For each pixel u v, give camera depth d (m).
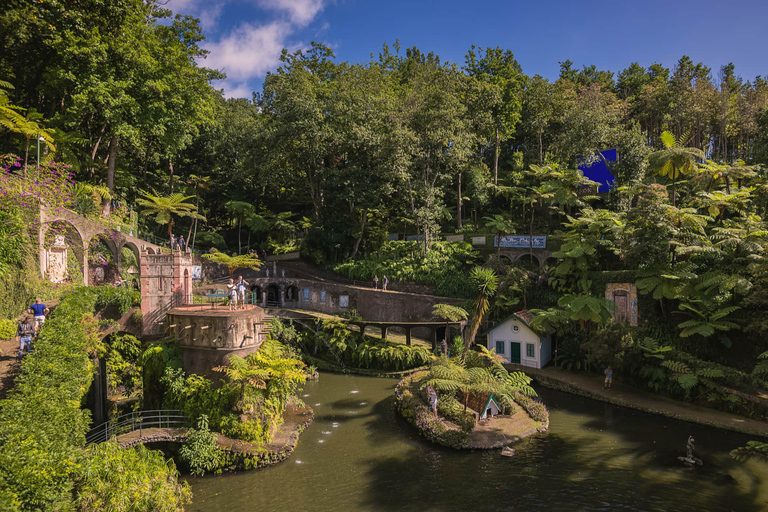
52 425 9.76
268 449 16.31
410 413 20.06
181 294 21.31
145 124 28.16
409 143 36.38
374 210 43.31
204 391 17.36
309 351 30.88
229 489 14.45
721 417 19.56
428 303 33.00
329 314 34.53
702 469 15.41
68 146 26.98
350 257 41.03
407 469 15.73
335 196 39.28
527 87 52.22
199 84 31.55
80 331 14.30
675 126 47.75
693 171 30.50
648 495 13.80
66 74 23.64
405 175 36.44
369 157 40.19
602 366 25.19
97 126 31.33
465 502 13.57
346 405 22.44
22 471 8.05
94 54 24.19
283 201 54.06
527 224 44.31
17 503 7.50
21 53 24.81
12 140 26.75
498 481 14.81
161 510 10.73
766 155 35.31
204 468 15.48
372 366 28.95
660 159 27.56
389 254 39.62
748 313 22.98
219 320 17.95
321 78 45.78
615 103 48.16
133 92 27.61
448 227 46.09
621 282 27.84
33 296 17.88
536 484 14.57
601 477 14.96
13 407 9.84
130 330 21.30
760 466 15.56
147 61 26.83
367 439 18.34
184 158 50.16
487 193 46.25
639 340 24.31
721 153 45.97
